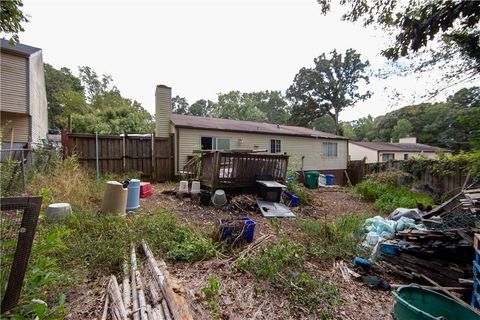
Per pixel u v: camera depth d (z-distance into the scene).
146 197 6.53
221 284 2.64
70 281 2.29
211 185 6.54
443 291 2.72
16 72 9.59
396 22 4.63
